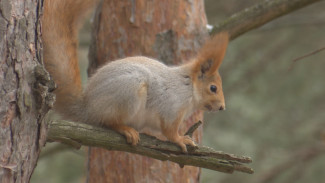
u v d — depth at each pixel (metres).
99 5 9.69
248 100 17.30
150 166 9.19
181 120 8.10
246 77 16.75
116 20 9.45
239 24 9.31
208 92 8.52
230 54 16.80
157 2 9.39
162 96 7.96
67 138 6.36
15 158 5.25
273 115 17.42
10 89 5.19
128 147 6.86
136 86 7.57
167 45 9.33
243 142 16.77
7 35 5.21
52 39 7.75
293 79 17.52
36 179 14.81
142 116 7.93
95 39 9.68
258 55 17.09
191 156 6.95
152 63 8.18
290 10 9.20
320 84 17.47
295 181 17.16
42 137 5.68
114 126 7.43
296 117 17.58
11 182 5.21
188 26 9.44
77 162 15.05
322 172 17.00
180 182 9.23
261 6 9.28
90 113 7.64
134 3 9.39
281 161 16.92
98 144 6.65
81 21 8.05
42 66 5.59
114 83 7.49
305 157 16.48
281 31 17.47
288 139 17.33
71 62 7.90
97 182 9.48
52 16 7.74
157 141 7.02
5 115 5.14
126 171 9.23
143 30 9.34
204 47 8.60
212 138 16.66
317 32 17.28
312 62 17.39
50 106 5.59
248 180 16.56
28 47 5.43
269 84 17.48
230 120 17.11
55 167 14.98
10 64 5.21
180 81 8.27
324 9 16.34
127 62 7.82
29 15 5.49
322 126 17.36
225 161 6.87
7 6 5.22
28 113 5.38
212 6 15.70
